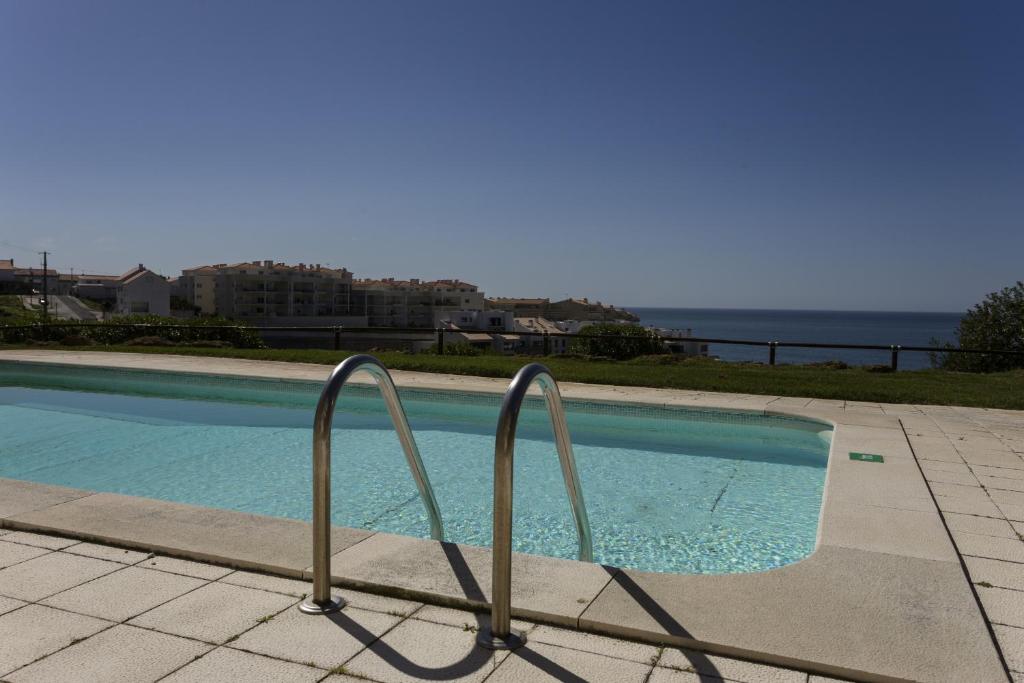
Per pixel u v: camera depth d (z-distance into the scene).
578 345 14.96
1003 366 13.56
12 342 15.16
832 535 2.96
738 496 4.78
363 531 2.83
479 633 2.07
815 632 2.02
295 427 7.08
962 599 2.27
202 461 5.73
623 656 1.95
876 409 6.91
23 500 3.23
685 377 9.02
